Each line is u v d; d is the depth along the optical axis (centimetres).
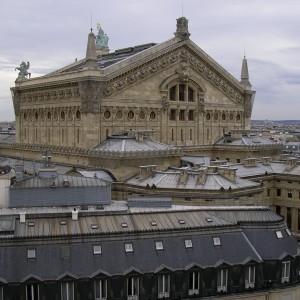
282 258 6169
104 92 11438
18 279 5353
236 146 13288
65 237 5650
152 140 11606
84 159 11219
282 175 11681
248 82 14600
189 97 13175
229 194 9262
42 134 13300
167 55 12438
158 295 5709
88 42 11331
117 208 6938
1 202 7250
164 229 5938
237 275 5966
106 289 5556
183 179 9575
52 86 12544
